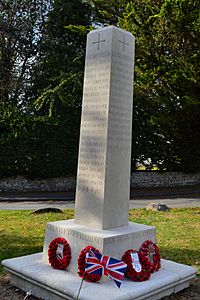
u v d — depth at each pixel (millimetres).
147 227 5262
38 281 4449
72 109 20047
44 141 19516
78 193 5316
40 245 7191
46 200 16031
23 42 21734
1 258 6203
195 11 16188
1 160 19031
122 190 5262
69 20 21609
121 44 5305
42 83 21359
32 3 22219
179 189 19766
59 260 4801
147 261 4676
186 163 21234
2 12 21547
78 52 20969
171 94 18000
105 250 4488
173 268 5094
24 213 11531
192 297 4641
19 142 19219
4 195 17484
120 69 5270
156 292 4387
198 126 19953
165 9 16000
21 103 21781
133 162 20719
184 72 16156
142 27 16562
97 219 5004
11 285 4922
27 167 19297
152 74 16812
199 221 10141
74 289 4082
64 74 18984
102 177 5004
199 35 16500
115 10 19266
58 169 19734
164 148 21000
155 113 19031
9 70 21297
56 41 21625
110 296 3904
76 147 20188
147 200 15672
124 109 5324
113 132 5121
